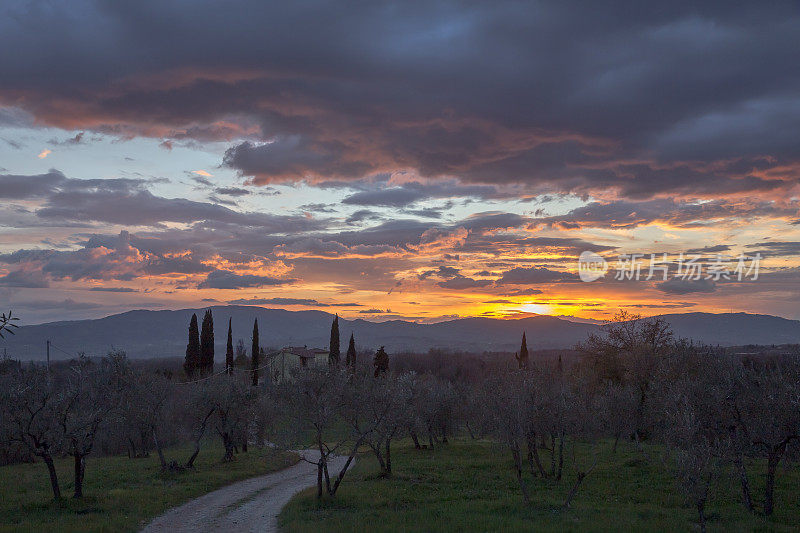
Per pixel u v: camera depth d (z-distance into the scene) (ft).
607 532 86.33
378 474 142.51
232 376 193.57
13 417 112.06
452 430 206.18
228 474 159.94
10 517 103.76
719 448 96.58
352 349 411.75
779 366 113.60
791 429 97.66
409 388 152.15
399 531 89.92
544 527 89.66
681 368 162.61
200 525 103.09
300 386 123.65
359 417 138.51
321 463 120.67
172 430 232.12
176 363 498.28
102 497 121.29
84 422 116.67
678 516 98.73
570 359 332.19
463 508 106.73
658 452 159.02
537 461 138.41
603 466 145.69
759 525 91.35
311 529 92.43
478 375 419.33
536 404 132.36
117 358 138.00
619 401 158.51
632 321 222.89
